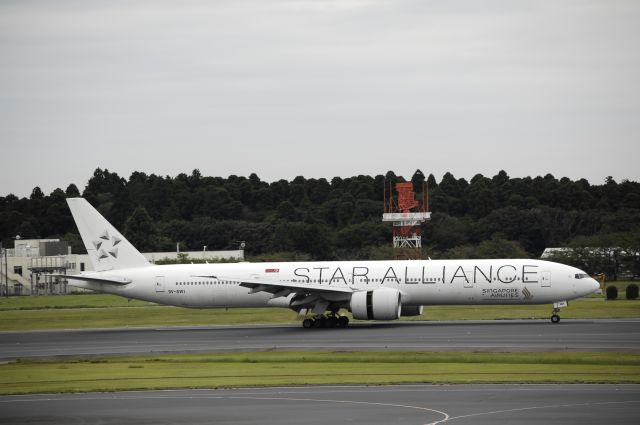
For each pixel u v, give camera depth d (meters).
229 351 192.75
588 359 155.62
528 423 100.69
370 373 147.00
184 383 140.88
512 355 165.00
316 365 161.25
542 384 129.88
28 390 137.88
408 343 195.50
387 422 103.12
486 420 102.81
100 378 150.62
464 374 142.50
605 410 108.19
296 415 109.56
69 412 116.75
